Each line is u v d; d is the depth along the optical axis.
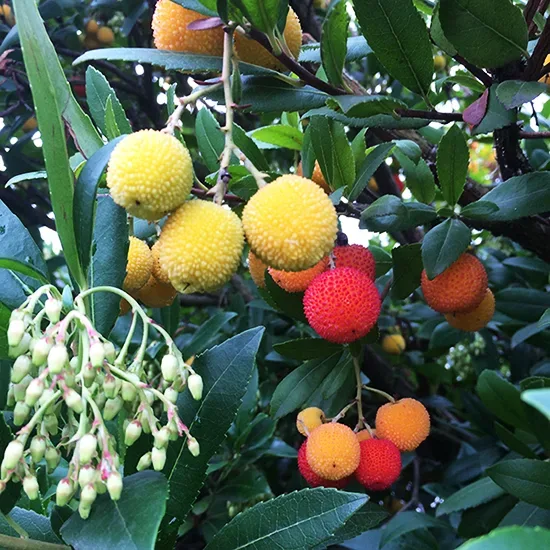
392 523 0.26
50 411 0.12
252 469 0.30
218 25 0.16
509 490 0.20
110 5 0.37
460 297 0.19
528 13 0.18
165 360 0.13
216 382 0.16
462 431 0.35
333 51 0.18
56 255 0.42
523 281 0.34
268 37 0.17
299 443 0.37
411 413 0.20
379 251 0.25
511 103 0.17
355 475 0.20
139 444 0.15
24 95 0.37
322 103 0.19
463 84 0.24
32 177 0.20
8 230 0.17
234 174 0.19
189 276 0.14
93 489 0.11
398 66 0.18
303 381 0.22
